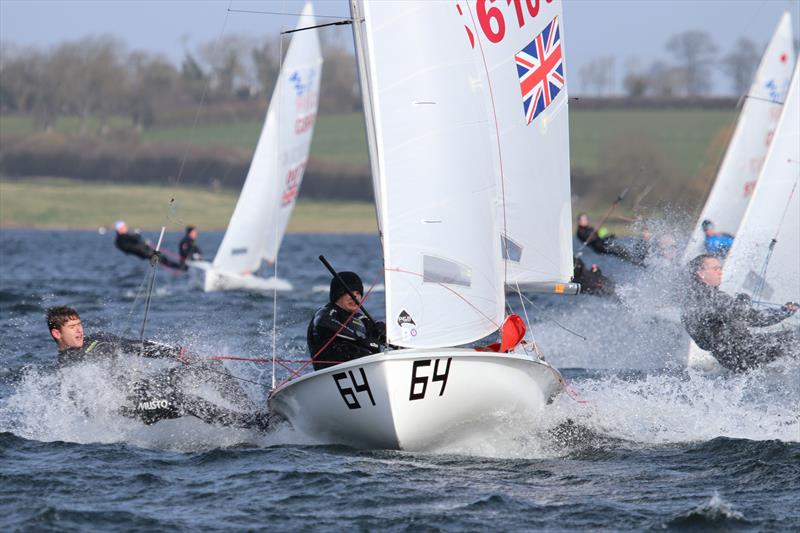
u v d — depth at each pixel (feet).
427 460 83.87
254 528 66.39
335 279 91.86
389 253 83.92
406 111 85.76
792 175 131.34
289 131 250.78
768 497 74.08
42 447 86.69
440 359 81.61
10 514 68.85
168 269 274.16
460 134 86.84
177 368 96.22
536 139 114.52
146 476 77.71
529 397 88.28
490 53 112.06
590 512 70.28
